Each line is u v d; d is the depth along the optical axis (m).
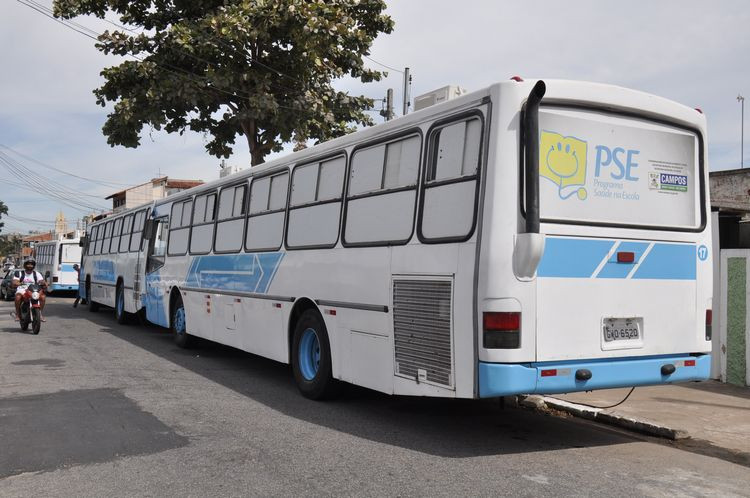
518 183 5.02
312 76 16.41
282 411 6.91
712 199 13.98
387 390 6.06
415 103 6.59
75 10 14.92
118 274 16.53
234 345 9.44
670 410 7.02
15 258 105.06
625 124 5.61
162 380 8.62
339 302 6.88
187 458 5.16
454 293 5.25
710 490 4.58
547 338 5.06
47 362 9.98
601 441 5.97
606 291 5.36
